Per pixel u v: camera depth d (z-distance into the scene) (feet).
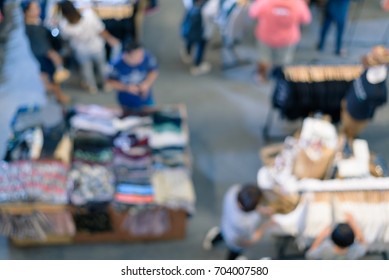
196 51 20.40
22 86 19.10
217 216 14.67
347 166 13.03
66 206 12.28
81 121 13.82
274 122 17.80
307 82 15.02
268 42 17.78
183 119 14.43
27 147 13.16
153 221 13.09
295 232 11.69
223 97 18.97
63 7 15.88
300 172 12.69
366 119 15.19
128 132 13.74
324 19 20.26
